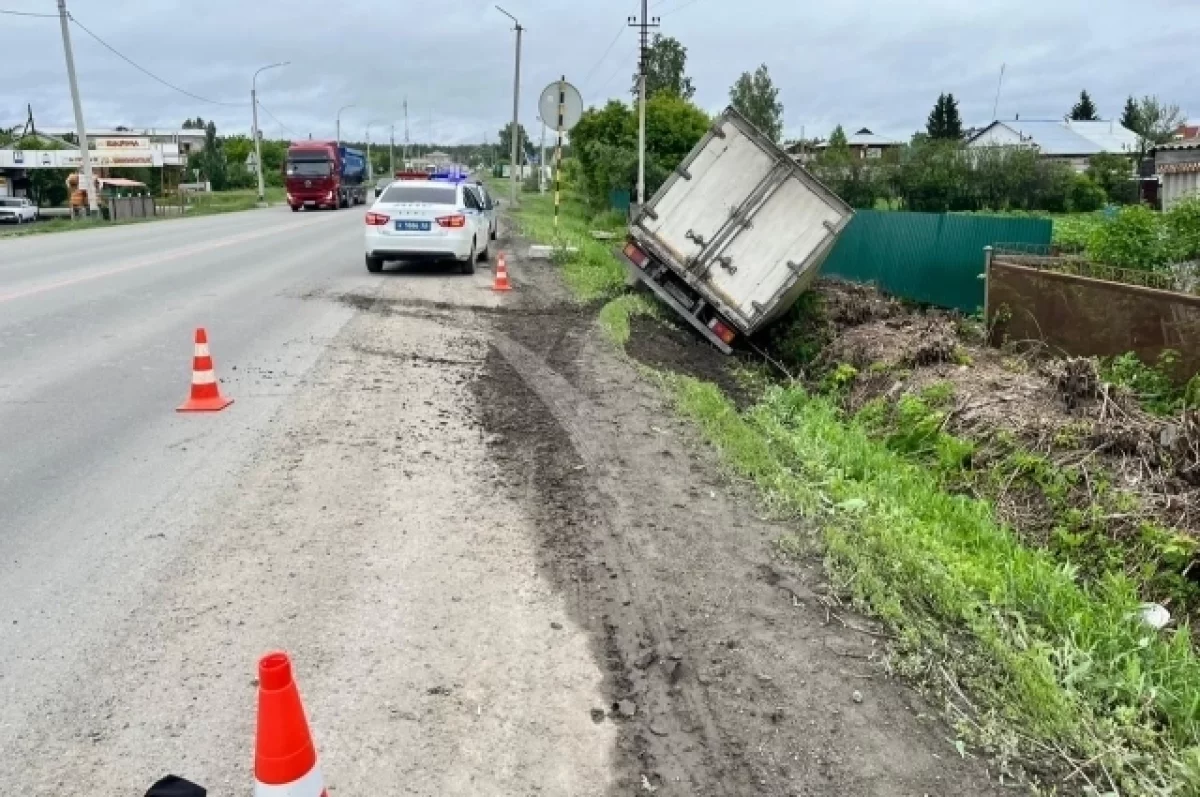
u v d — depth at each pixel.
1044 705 3.67
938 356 9.77
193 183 84.19
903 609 4.47
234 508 5.48
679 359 11.16
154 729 3.43
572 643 4.12
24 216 46.59
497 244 23.11
